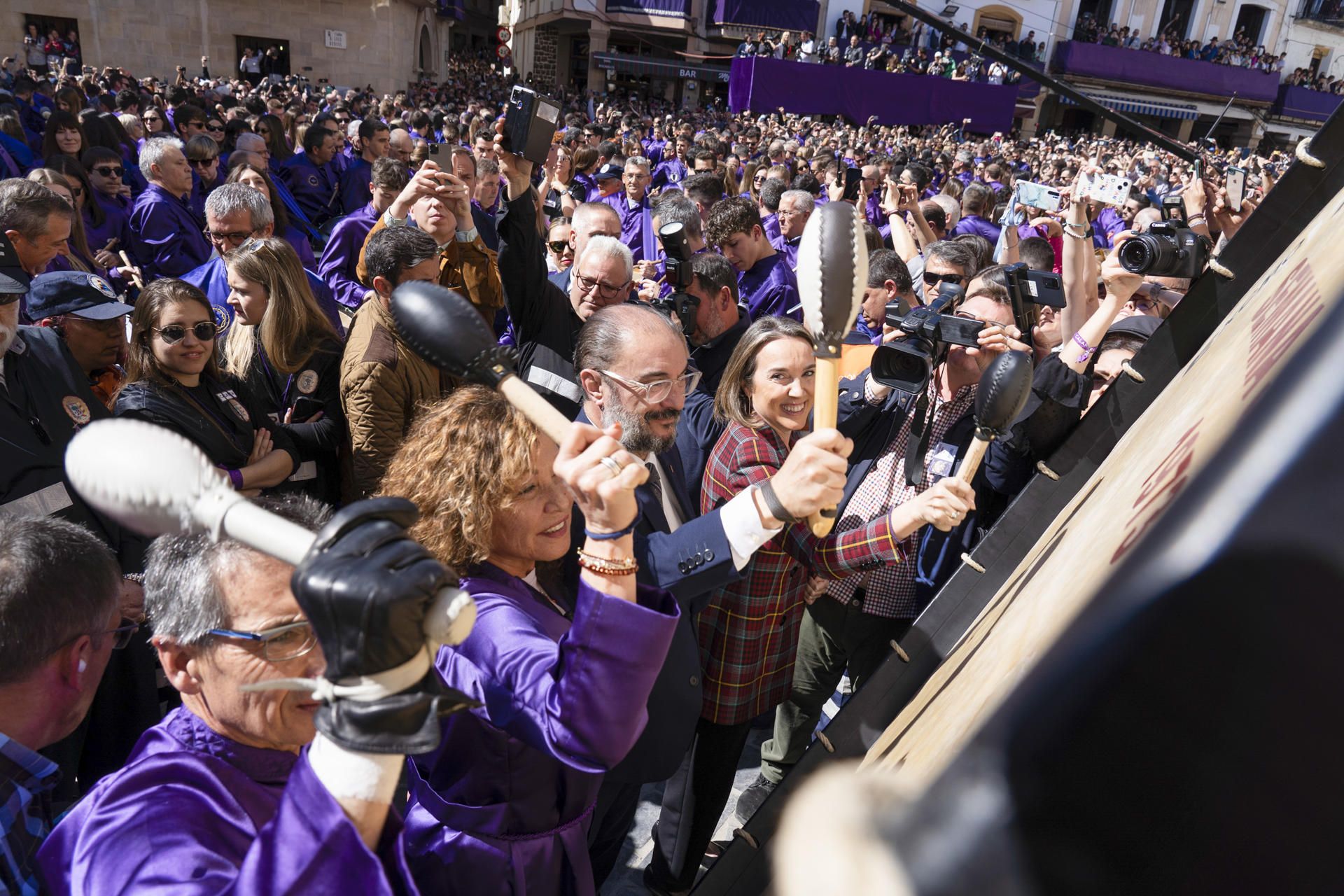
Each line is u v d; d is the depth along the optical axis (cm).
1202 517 17
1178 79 3344
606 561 107
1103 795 18
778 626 232
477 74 3238
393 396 288
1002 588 87
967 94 2466
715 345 326
